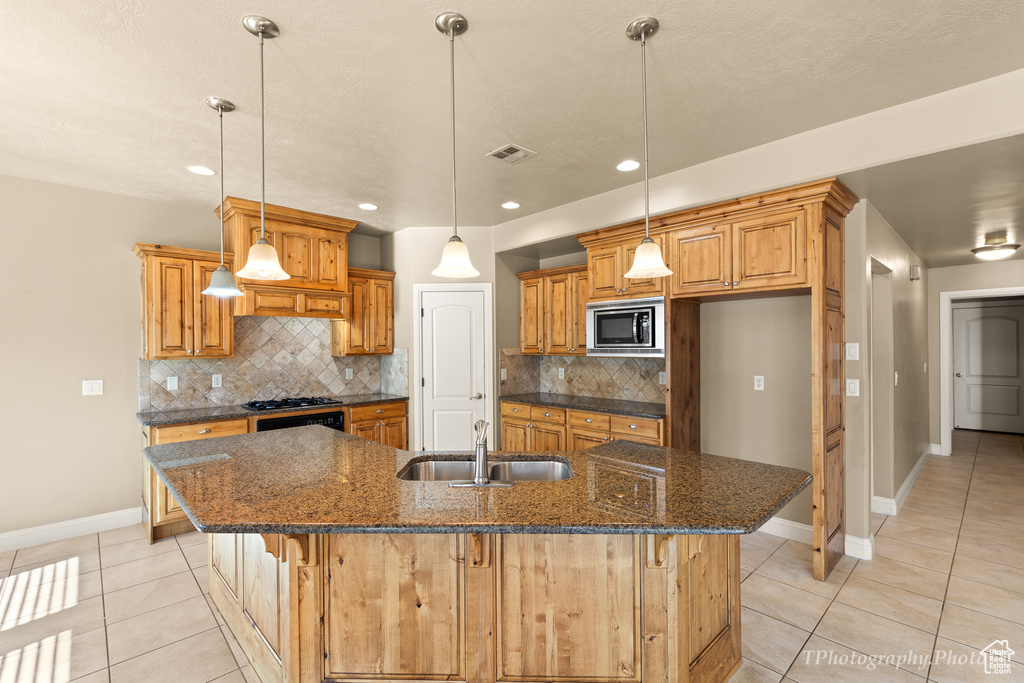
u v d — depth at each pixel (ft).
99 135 8.63
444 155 9.63
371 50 6.21
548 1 5.33
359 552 5.48
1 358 10.49
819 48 6.27
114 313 11.83
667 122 8.36
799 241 9.17
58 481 11.12
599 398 15.08
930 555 10.13
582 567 5.32
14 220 10.62
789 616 7.93
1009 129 6.91
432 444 15.44
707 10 5.51
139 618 7.96
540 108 7.80
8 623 7.82
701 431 12.42
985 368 23.72
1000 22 5.73
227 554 7.73
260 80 6.36
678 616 5.29
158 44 6.04
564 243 14.25
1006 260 17.51
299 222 13.12
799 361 10.86
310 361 15.16
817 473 9.03
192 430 11.26
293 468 6.36
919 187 9.32
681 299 11.49
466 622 5.38
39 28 5.69
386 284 15.93
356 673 5.52
